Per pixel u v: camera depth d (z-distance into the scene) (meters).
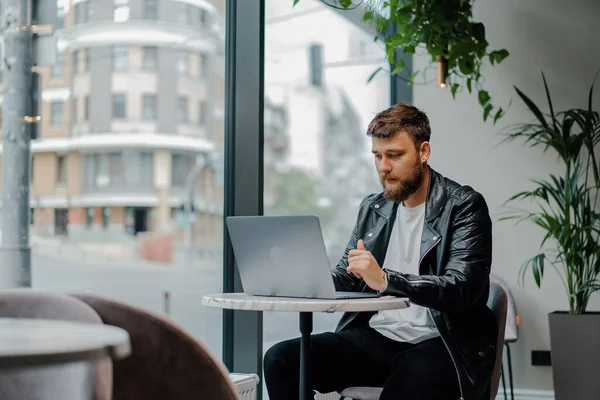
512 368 4.55
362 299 2.01
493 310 2.42
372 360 2.46
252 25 3.21
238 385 2.70
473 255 2.33
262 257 2.15
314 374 2.43
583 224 4.04
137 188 16.56
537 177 4.58
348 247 2.65
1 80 2.27
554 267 4.52
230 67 3.24
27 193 2.32
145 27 14.38
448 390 2.23
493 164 4.64
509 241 4.60
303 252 2.03
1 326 1.01
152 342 1.13
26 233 2.32
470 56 3.85
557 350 4.01
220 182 3.30
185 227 16.39
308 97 4.58
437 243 2.39
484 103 4.12
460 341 2.28
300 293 2.09
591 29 4.57
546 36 4.62
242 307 1.96
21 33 2.33
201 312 3.34
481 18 4.69
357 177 4.96
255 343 3.16
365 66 4.82
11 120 2.28
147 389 1.13
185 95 16.34
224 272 3.21
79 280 5.36
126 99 15.89
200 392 1.14
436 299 2.18
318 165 4.89
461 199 2.42
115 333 0.90
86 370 0.97
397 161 2.41
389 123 2.41
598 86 4.55
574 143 4.07
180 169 17.00
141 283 15.48
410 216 2.51
